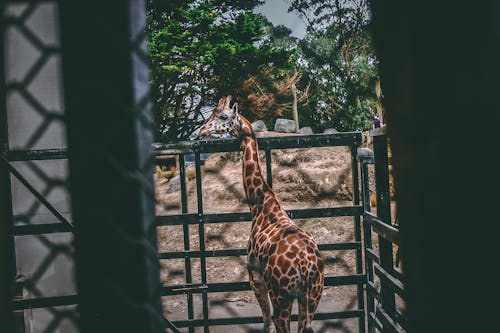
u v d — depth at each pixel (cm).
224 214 416
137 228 84
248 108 1889
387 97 80
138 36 87
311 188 1081
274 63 1872
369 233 408
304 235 374
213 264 841
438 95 70
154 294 87
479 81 67
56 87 256
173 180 1154
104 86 84
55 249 133
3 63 94
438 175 71
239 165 1237
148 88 89
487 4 66
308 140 418
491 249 67
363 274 411
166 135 1720
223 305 633
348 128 1870
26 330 316
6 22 92
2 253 82
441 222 71
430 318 73
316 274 362
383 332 355
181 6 1738
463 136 69
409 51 72
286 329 370
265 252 374
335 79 1883
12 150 311
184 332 509
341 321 511
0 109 98
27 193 339
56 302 302
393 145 79
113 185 84
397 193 79
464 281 69
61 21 84
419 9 71
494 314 67
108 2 84
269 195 411
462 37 68
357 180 415
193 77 1752
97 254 84
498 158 67
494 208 67
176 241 923
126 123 85
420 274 74
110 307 84
